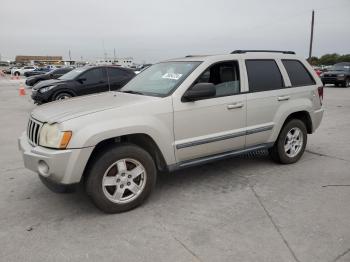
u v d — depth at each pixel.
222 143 4.70
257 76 5.11
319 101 5.94
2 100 16.66
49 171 3.64
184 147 4.35
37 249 3.30
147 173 4.11
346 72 21.91
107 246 3.33
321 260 3.05
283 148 5.51
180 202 4.28
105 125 3.76
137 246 3.32
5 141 7.69
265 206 4.12
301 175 5.16
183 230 3.60
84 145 3.64
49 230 3.65
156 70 5.13
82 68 12.56
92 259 3.13
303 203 4.19
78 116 3.74
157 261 3.09
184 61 4.94
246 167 5.53
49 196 4.52
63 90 11.45
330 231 3.52
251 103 4.92
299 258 3.08
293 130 5.64
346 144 6.96
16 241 3.44
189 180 5.00
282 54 5.58
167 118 4.18
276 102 5.23
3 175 5.34
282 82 5.41
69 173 3.65
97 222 3.81
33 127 4.06
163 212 4.02
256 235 3.47
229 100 4.69
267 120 5.16
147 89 4.70
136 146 4.02
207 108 4.48
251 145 5.09
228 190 4.62
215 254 3.17
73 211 4.08
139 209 4.11
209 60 4.66
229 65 4.84
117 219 3.87
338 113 10.97
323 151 6.45
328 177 5.06
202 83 4.23
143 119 3.99
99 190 3.84
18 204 4.29
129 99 4.28
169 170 4.34
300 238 3.40
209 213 3.97
